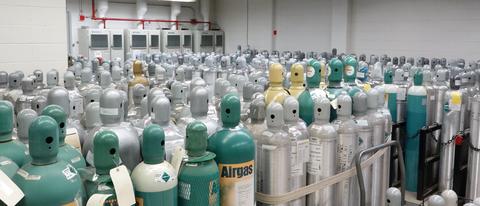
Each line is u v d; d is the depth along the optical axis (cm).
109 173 115
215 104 210
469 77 364
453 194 199
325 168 185
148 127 122
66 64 504
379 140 225
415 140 345
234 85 236
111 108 147
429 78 352
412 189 350
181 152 133
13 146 130
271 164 160
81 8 948
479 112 315
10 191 102
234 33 1123
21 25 464
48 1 481
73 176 112
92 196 110
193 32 1038
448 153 342
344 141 196
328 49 934
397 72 365
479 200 192
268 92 207
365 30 868
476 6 712
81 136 172
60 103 180
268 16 1037
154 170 119
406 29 807
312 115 196
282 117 162
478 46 718
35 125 107
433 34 771
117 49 910
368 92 225
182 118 178
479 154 320
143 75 336
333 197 193
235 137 140
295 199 173
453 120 335
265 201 163
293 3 994
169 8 1095
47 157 109
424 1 777
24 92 265
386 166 234
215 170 132
